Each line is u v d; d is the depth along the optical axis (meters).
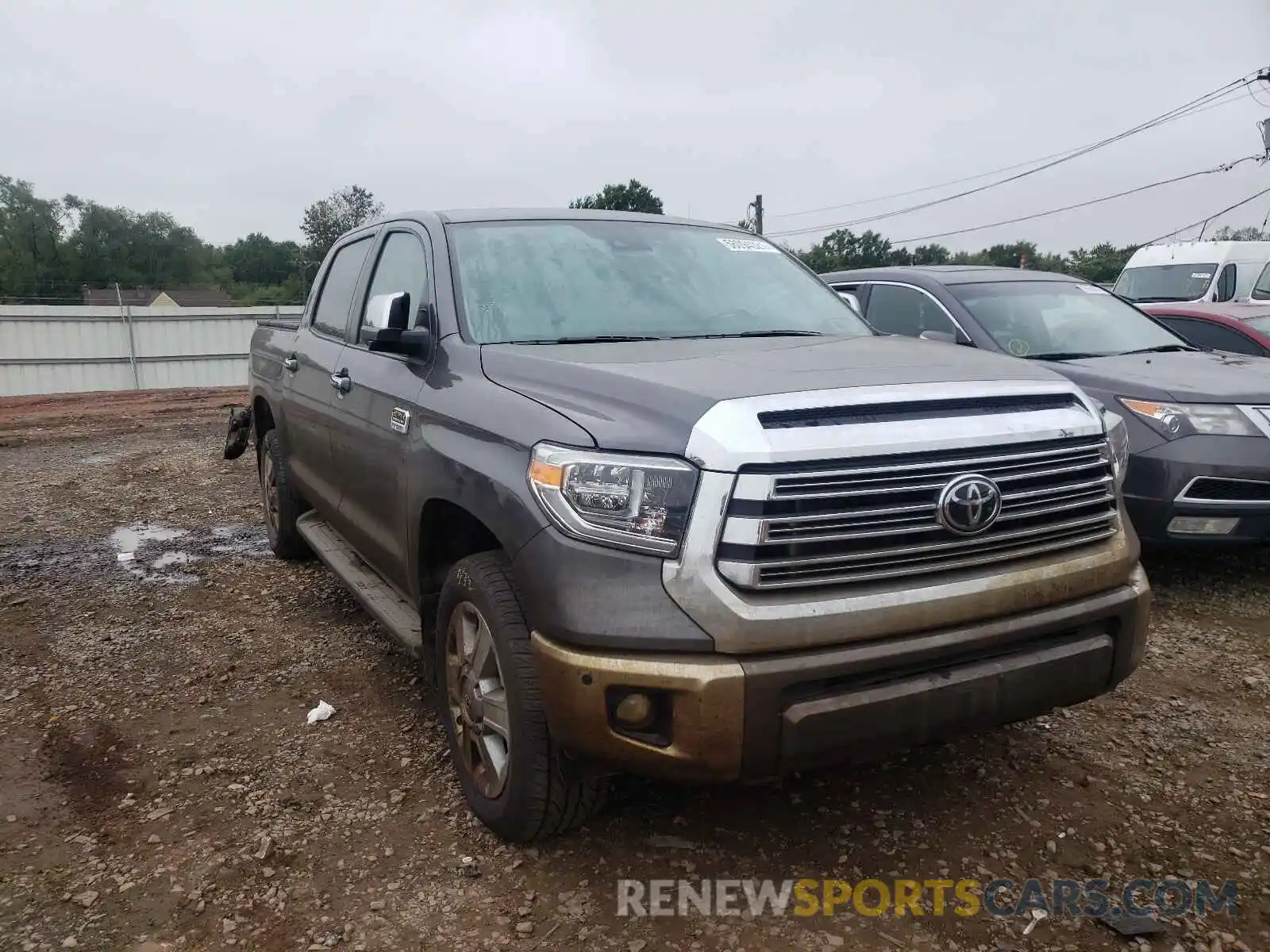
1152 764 3.42
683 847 2.95
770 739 2.38
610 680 2.40
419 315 3.77
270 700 4.10
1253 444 4.80
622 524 2.42
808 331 3.89
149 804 3.26
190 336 26.08
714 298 3.93
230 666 4.46
